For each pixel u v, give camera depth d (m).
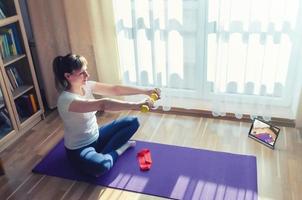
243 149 2.34
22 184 2.13
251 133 2.47
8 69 2.65
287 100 2.57
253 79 2.49
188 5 2.45
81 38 2.76
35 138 2.63
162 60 2.65
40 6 2.69
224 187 2.00
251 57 2.41
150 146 2.42
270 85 2.47
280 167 2.15
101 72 2.85
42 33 2.77
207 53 2.56
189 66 2.70
